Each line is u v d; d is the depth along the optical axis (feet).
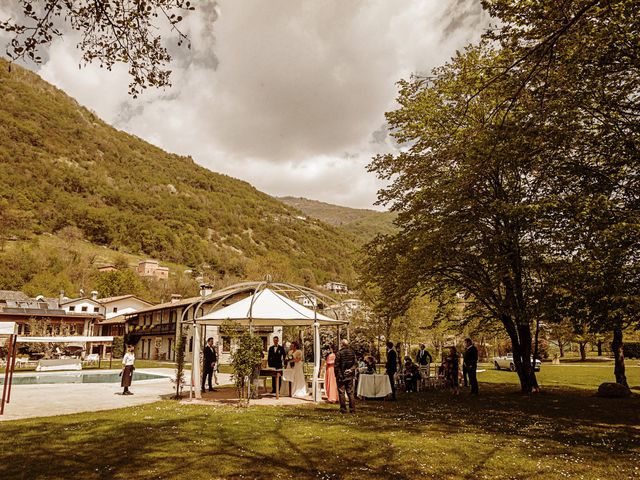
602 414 41.27
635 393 60.49
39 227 341.82
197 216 505.66
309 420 35.60
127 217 416.05
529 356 61.21
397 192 65.57
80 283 281.95
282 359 56.85
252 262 272.31
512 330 63.16
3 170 378.53
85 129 575.38
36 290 245.24
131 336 201.36
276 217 641.81
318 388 50.31
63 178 433.89
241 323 54.54
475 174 47.50
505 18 31.48
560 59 33.60
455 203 53.98
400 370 71.97
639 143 37.99
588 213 38.42
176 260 404.77
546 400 52.37
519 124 38.96
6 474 20.26
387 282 64.34
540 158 43.29
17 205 346.54
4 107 499.51
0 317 139.64
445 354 73.51
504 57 33.22
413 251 55.93
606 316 41.11
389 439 28.30
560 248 44.34
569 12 28.30
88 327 168.55
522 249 51.80
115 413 38.91
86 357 131.54
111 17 20.47
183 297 313.32
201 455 23.75
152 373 100.83
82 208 388.57
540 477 20.70
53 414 38.58
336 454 24.39
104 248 374.43
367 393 52.54
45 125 517.96
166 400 49.90
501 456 24.35
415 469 21.79
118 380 84.89
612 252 36.22
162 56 22.16
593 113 41.01
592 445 27.37
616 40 34.24
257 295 52.03
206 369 58.39
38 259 276.82
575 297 42.09
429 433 30.63
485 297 60.85
